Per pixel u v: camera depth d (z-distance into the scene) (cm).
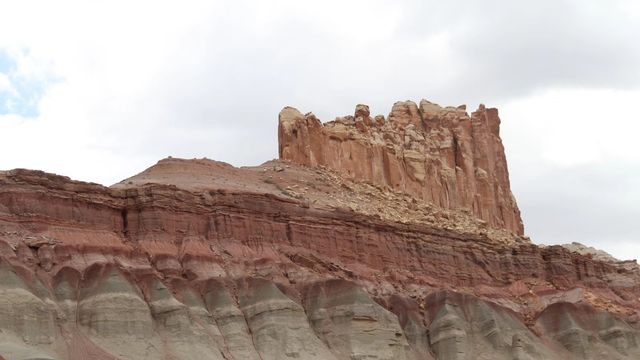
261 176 13200
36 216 10219
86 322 9581
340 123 14925
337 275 11588
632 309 13875
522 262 13875
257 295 10619
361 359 10569
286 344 10300
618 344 12825
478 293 12988
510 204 16575
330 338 10712
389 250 12531
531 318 12962
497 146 16900
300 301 10969
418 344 11500
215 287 10519
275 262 11238
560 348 12606
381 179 14712
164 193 11050
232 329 10219
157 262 10556
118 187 11200
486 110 17100
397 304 11775
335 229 12119
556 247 14175
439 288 12494
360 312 10869
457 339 11525
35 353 8744
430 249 12975
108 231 10688
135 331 9644
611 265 14588
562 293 13650
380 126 15612
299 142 14288
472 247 13512
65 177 10644
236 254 11100
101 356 9281
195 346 9831
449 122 16362
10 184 10281
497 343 11825
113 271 9969
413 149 15375
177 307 9962
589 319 13075
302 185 13175
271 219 11688
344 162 14525
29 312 9238
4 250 9712
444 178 15462
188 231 11038
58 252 10025
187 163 12800
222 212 11350
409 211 13975
